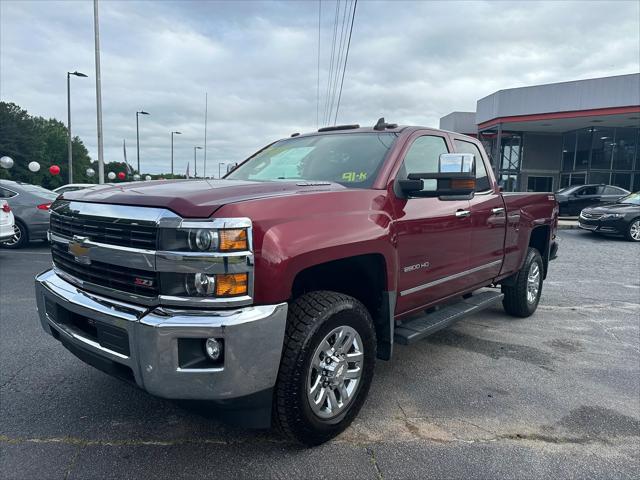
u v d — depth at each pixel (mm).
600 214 13969
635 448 2848
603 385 3742
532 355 4387
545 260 5922
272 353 2357
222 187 2672
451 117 31000
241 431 2938
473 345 4637
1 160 16766
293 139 4305
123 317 2346
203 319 2211
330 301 2686
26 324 4879
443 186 3113
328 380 2746
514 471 2594
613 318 5703
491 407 3332
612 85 21688
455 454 2744
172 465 2582
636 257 10680
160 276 2268
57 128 93375
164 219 2252
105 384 3545
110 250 2451
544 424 3111
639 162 26562
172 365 2230
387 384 3693
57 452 2682
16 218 10047
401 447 2803
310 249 2492
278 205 2480
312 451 2740
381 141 3594
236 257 2217
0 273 7527
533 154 29688
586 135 27328
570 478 2547
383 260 3037
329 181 3344
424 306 3707
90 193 2781
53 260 3121
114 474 2494
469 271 4195
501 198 4730
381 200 3121
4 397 3326
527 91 23938
